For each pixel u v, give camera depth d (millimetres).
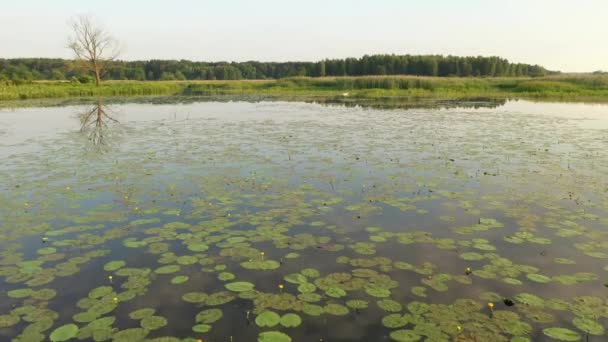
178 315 3822
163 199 7000
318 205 6727
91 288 4262
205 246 5227
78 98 33281
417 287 4289
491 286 4316
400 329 3629
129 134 13828
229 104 27594
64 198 7012
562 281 4402
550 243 5305
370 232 5691
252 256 4984
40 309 3891
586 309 3908
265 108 24375
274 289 4262
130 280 4422
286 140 12570
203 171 8773
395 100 31062
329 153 10617
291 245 5285
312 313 3859
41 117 19172
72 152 10766
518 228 5789
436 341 3471
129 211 6449
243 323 3713
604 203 6711
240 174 8547
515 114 20234
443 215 6297
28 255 4980
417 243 5340
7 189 7461
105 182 7949
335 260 4891
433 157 10117
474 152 10703
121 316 3801
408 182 7965
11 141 12445
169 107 25000
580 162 9492
